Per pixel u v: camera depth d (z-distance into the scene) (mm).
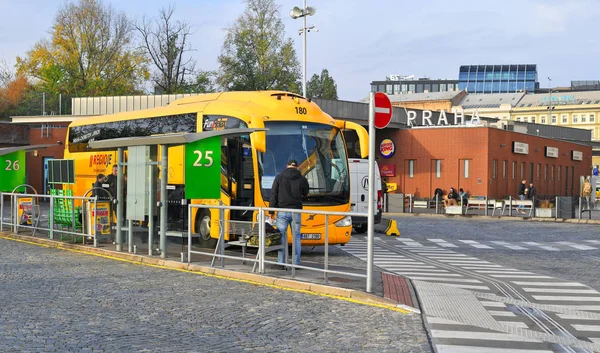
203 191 13812
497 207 37438
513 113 146000
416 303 10109
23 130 47750
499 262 16453
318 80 102312
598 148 87500
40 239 19016
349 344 7477
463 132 51094
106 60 67938
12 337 7531
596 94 144000
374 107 10477
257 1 67438
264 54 67500
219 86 68688
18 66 69938
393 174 53781
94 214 17047
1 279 12070
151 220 15070
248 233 12852
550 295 11430
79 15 67375
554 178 64062
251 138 14672
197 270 13406
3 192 21922
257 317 8906
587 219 33469
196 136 13680
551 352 7383
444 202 42906
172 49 66250
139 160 15398
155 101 47688
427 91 155625
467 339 7867
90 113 49188
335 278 11984
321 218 11750
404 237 23422
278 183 13305
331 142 16578
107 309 9336
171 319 8719
